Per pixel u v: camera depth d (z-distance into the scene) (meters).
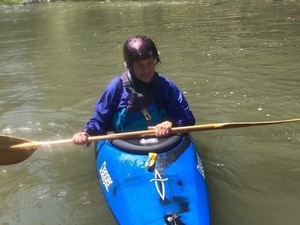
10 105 6.13
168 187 3.25
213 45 9.44
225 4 16.61
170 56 8.61
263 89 6.36
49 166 4.31
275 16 12.98
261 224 3.33
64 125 5.33
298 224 3.32
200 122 5.27
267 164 4.23
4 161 3.63
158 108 3.88
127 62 3.64
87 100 6.25
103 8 17.66
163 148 3.56
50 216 3.51
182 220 2.98
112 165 3.56
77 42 10.67
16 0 20.77
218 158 4.37
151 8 16.73
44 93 6.64
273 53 8.46
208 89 6.46
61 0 21.25
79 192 3.84
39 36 11.80
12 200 3.75
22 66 8.47
